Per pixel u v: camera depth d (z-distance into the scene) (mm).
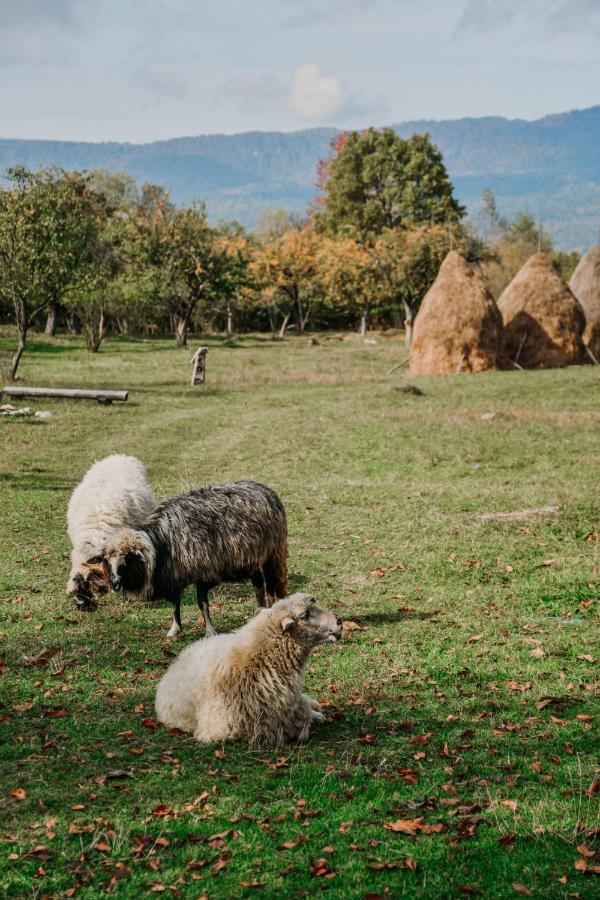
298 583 12047
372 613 10867
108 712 7637
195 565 9398
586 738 7277
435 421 25125
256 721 6891
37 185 33438
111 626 10125
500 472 19172
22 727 7262
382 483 18406
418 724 7582
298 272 74312
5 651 9164
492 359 39750
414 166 88500
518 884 5043
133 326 69188
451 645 9719
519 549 13352
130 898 4977
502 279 78312
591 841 5562
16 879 5121
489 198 133875
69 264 33531
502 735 7344
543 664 9133
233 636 7246
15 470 19234
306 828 5742
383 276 63344
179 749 6887
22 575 11984
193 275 56625
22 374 36812
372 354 53156
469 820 5812
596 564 12477
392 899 4969
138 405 30016
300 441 22953
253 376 39250
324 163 116688
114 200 77812
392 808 6008
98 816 5836
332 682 8570
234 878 5172
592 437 22375
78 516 11852
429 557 13102
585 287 45625
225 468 20328
